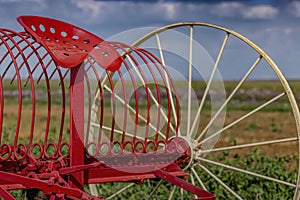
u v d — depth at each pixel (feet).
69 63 18.42
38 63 20.92
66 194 17.87
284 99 147.64
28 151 19.49
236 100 145.18
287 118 96.02
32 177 18.44
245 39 22.34
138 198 30.01
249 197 29.60
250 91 156.76
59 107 95.55
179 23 23.04
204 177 30.89
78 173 19.11
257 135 71.26
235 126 81.10
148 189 30.45
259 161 33.88
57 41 20.24
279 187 30.32
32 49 19.25
